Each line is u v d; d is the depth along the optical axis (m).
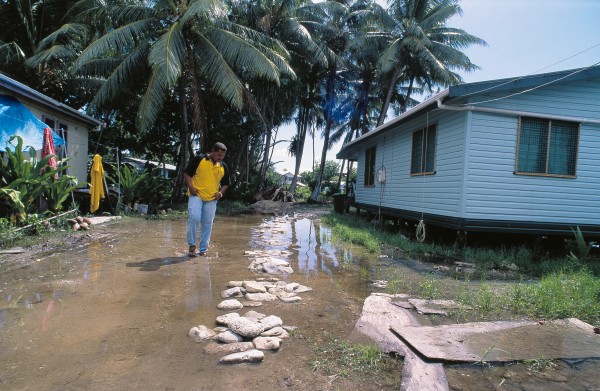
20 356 2.39
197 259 5.45
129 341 2.66
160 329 2.89
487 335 3.02
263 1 19.00
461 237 7.04
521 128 7.11
